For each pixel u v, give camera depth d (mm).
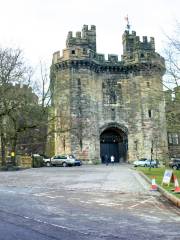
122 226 9789
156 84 58656
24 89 42781
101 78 60812
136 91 59625
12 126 44531
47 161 51781
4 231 8867
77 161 51312
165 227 9750
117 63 61094
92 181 23672
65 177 27188
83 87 56969
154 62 58844
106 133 62000
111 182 23016
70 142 55156
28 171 36062
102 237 8461
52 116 51531
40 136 56188
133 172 33812
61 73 57906
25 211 11805
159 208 13047
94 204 13820
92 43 61156
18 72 41844
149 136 57812
